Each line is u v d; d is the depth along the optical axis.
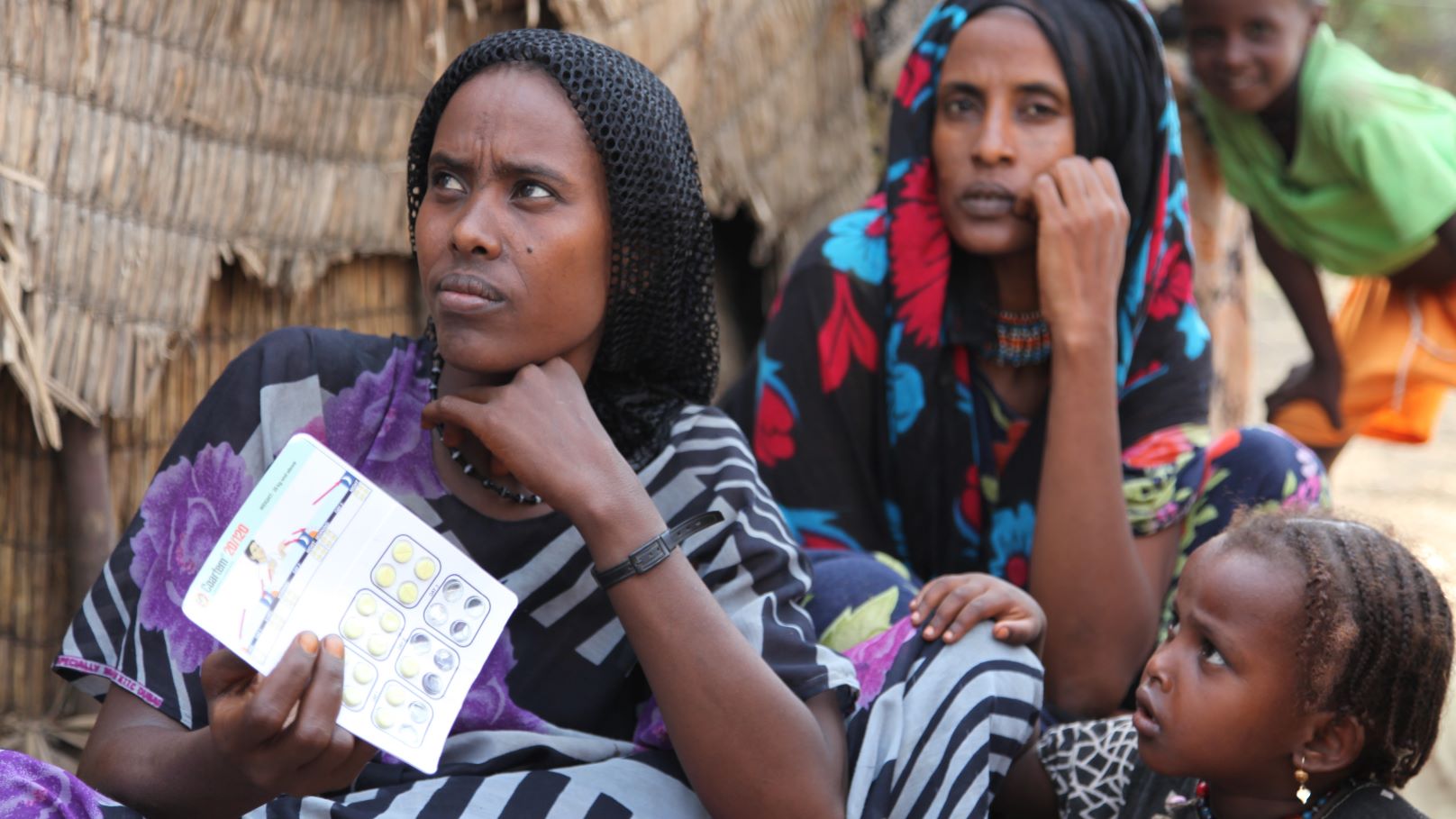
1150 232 3.08
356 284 3.48
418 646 1.84
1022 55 2.91
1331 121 4.32
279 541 1.79
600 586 2.12
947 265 3.07
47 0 2.75
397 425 2.19
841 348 3.16
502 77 2.05
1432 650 2.20
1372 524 2.40
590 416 2.05
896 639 2.46
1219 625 2.22
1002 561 3.19
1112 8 3.00
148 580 2.06
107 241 2.89
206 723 2.02
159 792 1.85
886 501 3.25
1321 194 4.45
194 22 2.97
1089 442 2.85
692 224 2.17
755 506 2.31
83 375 2.88
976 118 2.95
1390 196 4.32
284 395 2.15
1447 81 12.16
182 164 2.99
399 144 3.36
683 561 2.05
